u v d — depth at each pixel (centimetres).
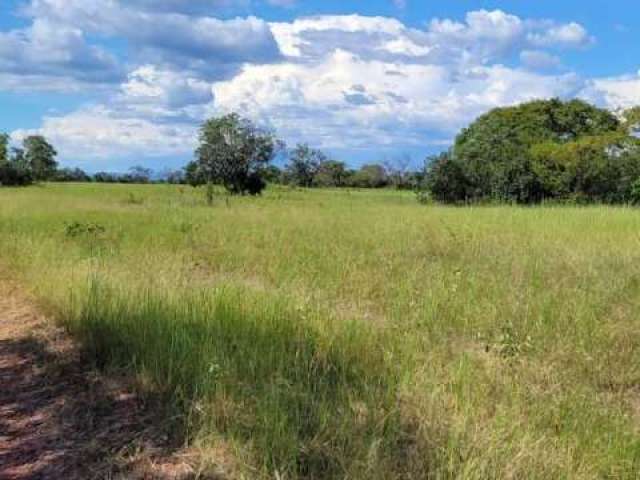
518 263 876
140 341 510
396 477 320
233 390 411
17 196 3372
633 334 570
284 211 2052
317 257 966
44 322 649
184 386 437
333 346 496
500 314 622
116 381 476
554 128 4559
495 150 3441
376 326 569
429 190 3478
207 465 349
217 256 1009
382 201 3575
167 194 4219
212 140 5019
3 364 531
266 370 449
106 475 346
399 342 525
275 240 1166
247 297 603
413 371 457
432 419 379
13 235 1194
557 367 493
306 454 348
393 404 402
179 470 349
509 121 4503
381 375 446
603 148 3269
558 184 3272
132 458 363
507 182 3291
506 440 355
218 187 5328
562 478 323
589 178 3262
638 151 3278
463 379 438
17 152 9281
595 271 819
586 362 507
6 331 625
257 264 934
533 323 596
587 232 1273
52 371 508
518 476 320
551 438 364
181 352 473
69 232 1234
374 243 1142
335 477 323
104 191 4938
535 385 453
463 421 371
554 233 1260
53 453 374
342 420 377
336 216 1784
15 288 812
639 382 486
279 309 561
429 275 803
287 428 366
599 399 436
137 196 3803
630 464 339
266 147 5103
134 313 559
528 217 1617
